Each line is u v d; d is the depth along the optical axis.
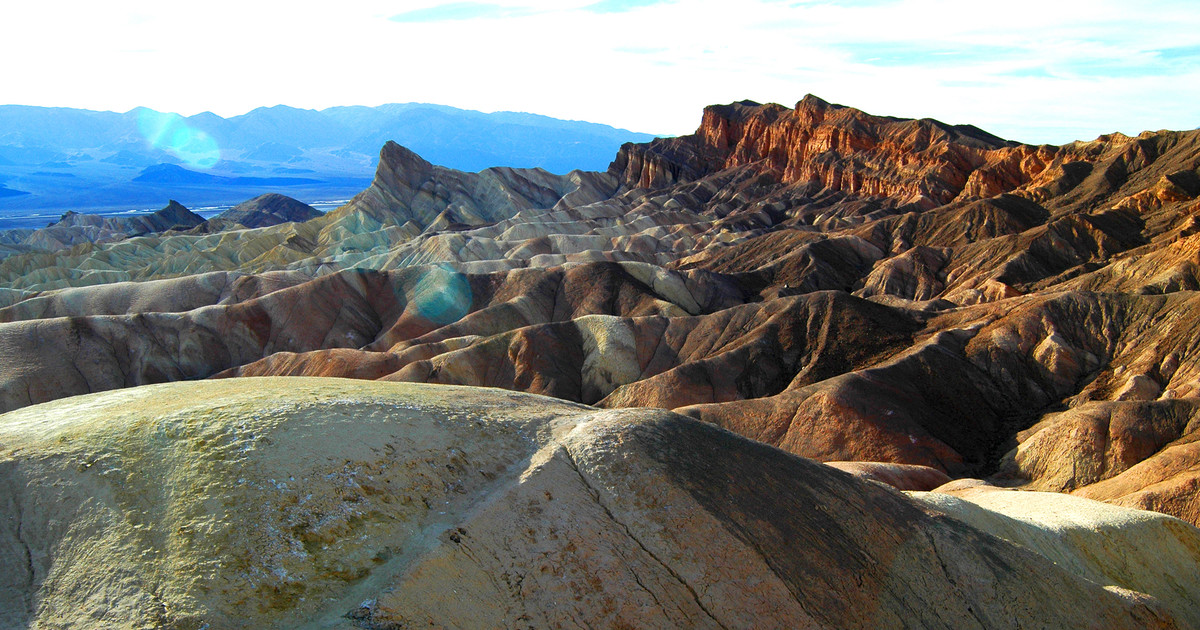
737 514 13.73
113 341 67.25
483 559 11.12
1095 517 24.91
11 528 9.88
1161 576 23.20
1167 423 40.66
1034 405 52.31
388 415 13.02
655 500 13.20
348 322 79.50
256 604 9.34
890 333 60.47
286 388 13.99
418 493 11.78
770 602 12.63
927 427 47.00
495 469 13.00
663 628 11.59
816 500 15.27
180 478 10.59
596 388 62.19
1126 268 73.44
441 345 65.19
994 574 15.78
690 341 65.00
